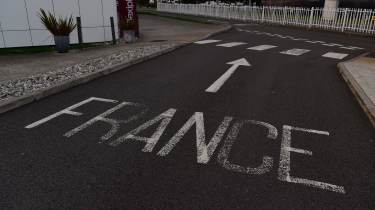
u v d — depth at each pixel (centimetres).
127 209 321
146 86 749
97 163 406
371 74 868
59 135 485
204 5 3566
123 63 959
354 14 2050
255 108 606
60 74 839
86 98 661
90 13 1466
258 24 2608
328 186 365
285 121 546
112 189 353
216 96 675
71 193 346
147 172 387
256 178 377
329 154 437
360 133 506
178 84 766
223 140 471
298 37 1814
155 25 2397
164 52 1214
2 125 522
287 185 365
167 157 422
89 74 819
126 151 437
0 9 1284
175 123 531
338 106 631
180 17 3241
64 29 1210
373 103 621
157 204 329
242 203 332
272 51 1290
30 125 522
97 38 1512
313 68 989
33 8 1341
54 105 619
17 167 396
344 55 1251
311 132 505
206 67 959
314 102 652
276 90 730
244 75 868
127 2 1590
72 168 394
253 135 489
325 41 1683
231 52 1239
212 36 1778
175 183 366
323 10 2219
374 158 429
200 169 395
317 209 325
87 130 504
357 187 364
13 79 796
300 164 410
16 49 1307
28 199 335
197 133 494
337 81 832
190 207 324
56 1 1379
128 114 570
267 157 425
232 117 559
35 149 441
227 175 382
